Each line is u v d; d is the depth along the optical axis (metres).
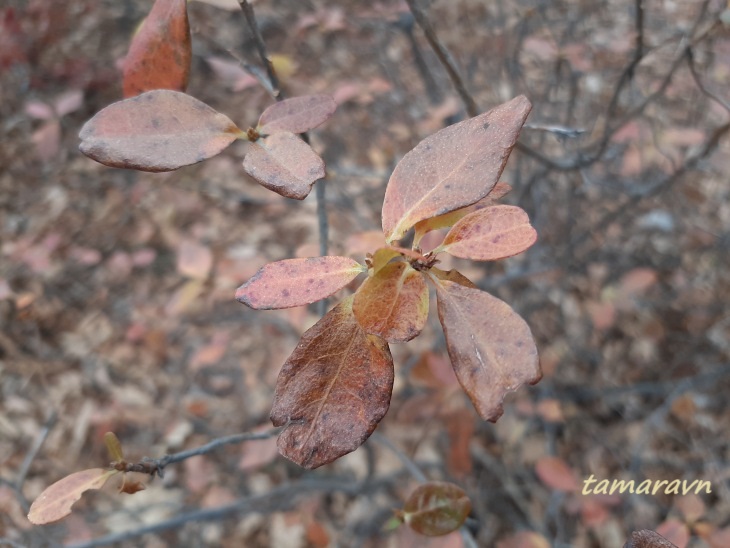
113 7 0.70
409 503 0.21
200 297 0.54
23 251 0.55
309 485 0.42
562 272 0.49
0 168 0.70
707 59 0.47
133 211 0.67
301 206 0.59
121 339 0.58
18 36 0.63
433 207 0.14
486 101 0.51
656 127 0.47
